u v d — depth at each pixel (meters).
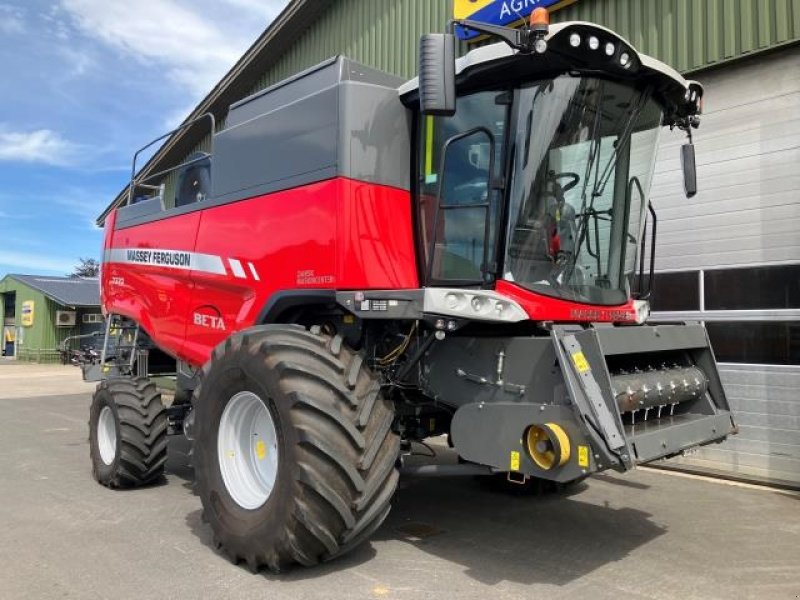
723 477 6.38
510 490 5.74
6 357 35.31
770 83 6.31
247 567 3.99
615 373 4.00
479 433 3.87
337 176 4.26
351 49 11.10
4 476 6.61
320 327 4.64
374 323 4.52
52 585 3.75
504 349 3.92
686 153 4.90
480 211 4.12
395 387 4.53
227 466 4.21
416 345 4.38
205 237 5.64
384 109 4.44
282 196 4.74
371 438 3.75
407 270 4.47
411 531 4.73
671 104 4.62
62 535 4.66
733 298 6.55
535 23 3.54
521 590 3.67
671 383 4.16
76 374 23.41
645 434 3.66
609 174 4.38
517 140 3.98
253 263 5.00
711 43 6.46
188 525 4.90
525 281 4.04
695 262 6.83
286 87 5.01
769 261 6.32
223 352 4.24
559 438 3.44
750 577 3.91
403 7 10.02
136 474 5.91
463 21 3.61
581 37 3.72
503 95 4.04
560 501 5.57
